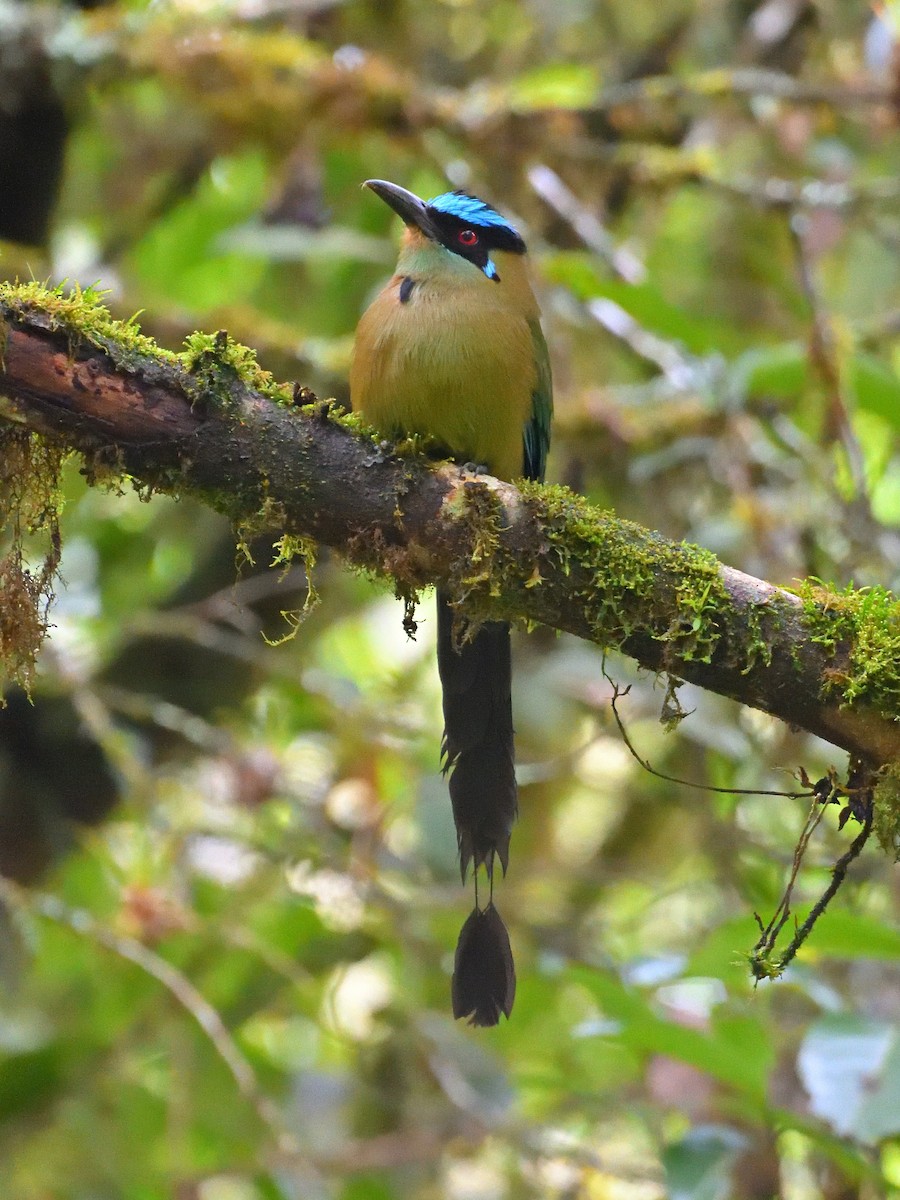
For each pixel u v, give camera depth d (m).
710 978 8.92
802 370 10.91
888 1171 9.90
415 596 6.55
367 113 12.27
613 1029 8.35
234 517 6.36
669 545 6.26
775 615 6.14
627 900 13.16
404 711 11.55
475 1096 10.92
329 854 10.75
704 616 6.15
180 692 12.06
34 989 12.15
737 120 13.29
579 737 12.88
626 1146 11.47
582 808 14.16
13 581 6.44
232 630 12.03
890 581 10.60
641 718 11.77
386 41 13.86
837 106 12.79
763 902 10.97
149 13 12.32
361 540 6.34
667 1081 9.20
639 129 12.76
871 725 6.10
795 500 11.86
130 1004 11.63
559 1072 11.55
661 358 12.02
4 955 11.74
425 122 12.31
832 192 11.72
